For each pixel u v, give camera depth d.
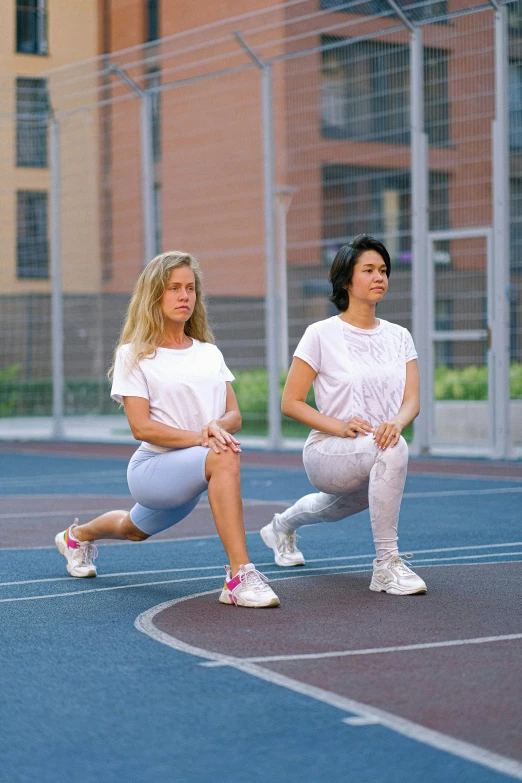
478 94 11.70
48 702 3.03
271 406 13.80
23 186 18.75
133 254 18.53
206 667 3.39
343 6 12.30
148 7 18.42
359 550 5.92
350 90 13.35
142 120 14.57
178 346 4.73
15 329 19.58
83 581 5.05
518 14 11.49
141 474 4.62
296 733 2.73
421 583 4.58
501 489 9.10
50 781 2.43
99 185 18.33
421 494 8.77
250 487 9.57
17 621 4.13
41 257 19.25
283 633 3.87
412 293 12.38
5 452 15.41
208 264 17.45
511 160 12.09
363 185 13.53
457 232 12.00
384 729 2.76
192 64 13.91
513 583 4.82
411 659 3.47
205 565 5.48
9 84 18.83
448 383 12.66
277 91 14.45
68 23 19.39
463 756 2.56
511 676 3.25
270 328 13.73
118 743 2.68
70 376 19.75
